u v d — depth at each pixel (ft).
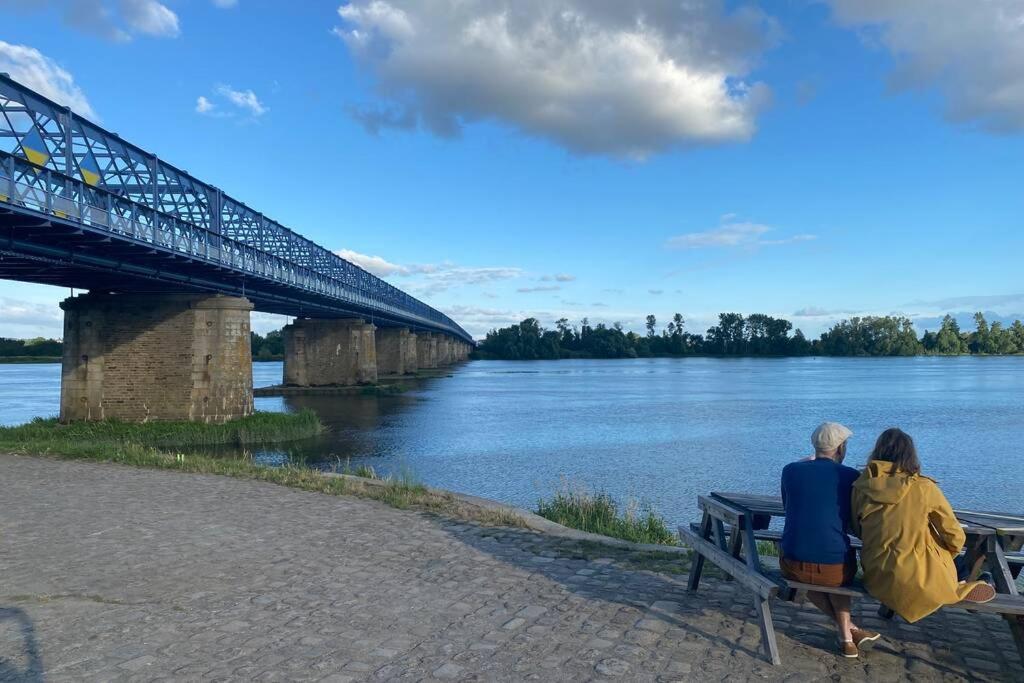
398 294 305.94
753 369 447.42
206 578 23.93
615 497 68.85
